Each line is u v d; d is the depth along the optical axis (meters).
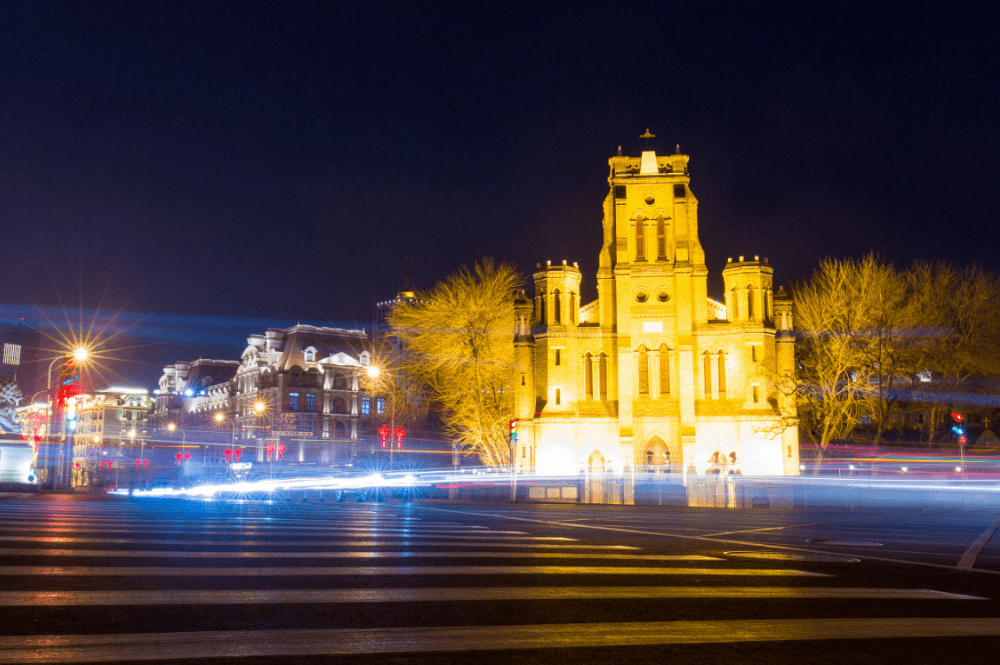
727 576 11.09
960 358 57.72
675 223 64.25
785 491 44.78
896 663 6.25
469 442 66.75
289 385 124.81
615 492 43.81
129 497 33.50
